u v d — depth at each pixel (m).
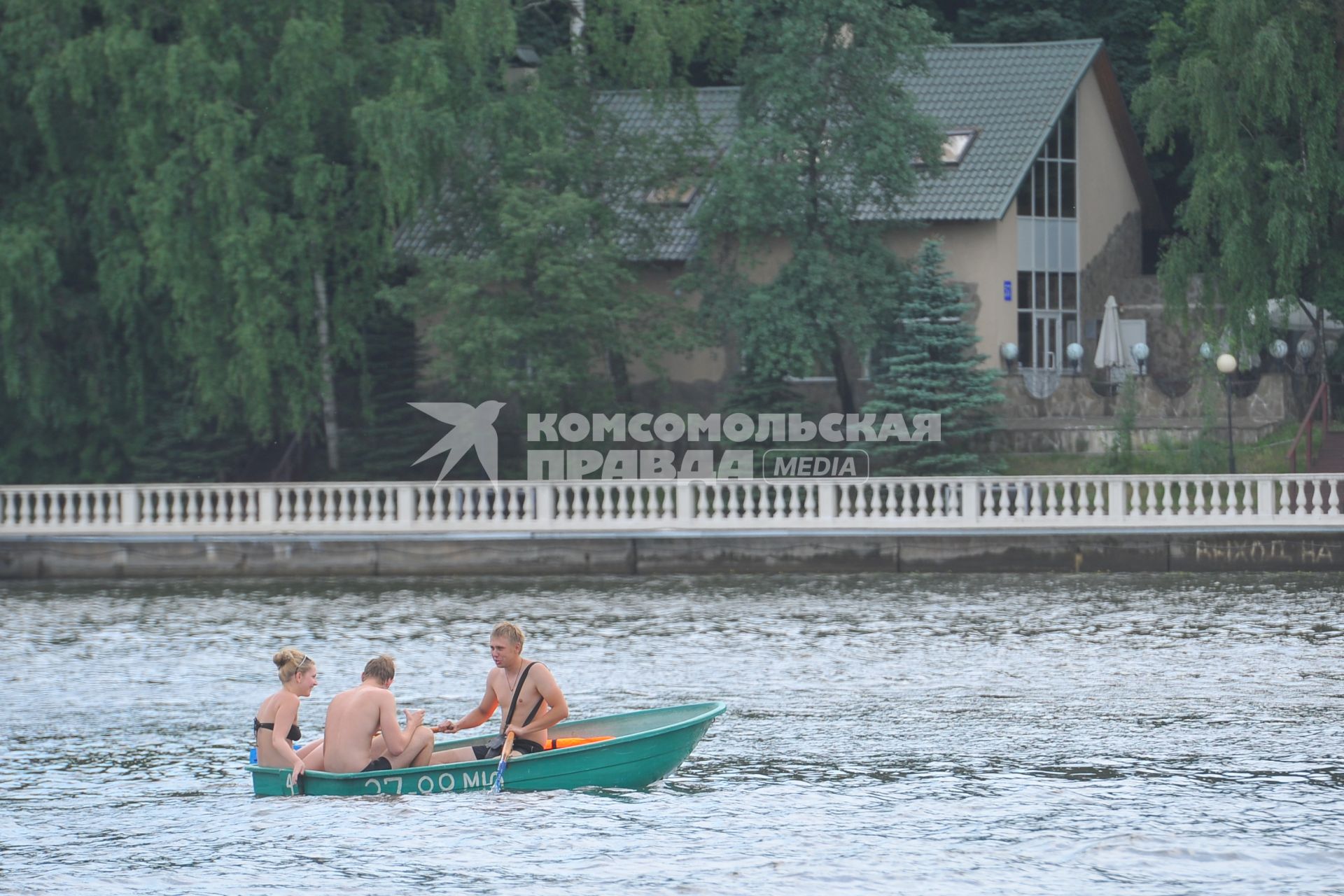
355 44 172.50
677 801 61.19
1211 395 158.88
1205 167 159.88
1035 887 50.09
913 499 162.12
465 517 141.38
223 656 99.12
